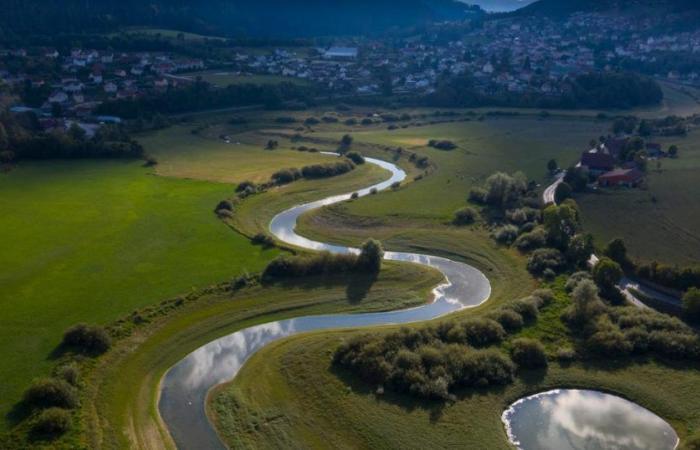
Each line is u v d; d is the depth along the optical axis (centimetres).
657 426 6912
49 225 12281
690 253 11106
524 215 12744
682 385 7450
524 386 7456
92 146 17662
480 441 6519
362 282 10188
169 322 8781
